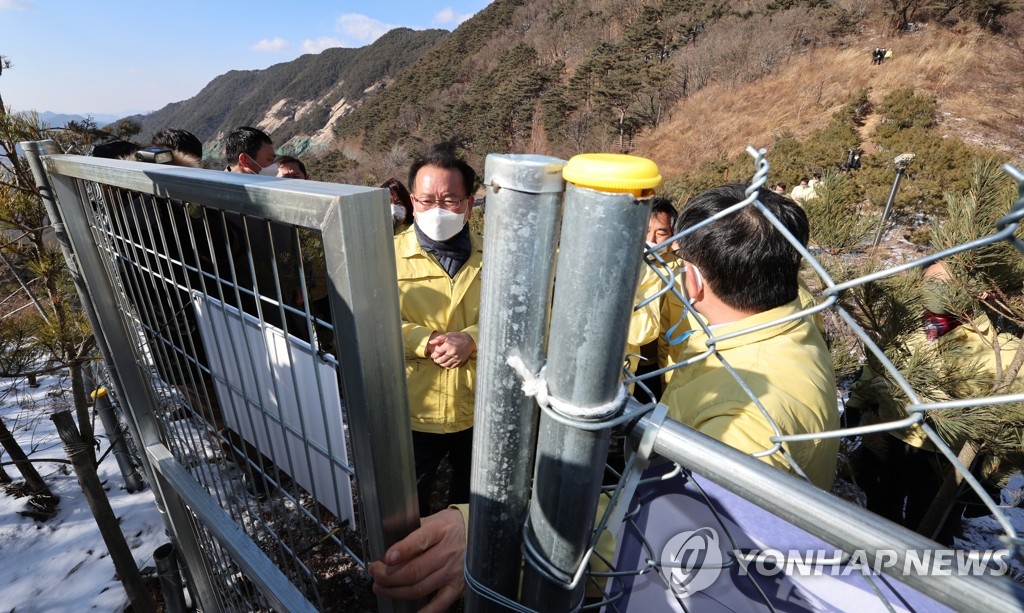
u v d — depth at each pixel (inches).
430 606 34.2
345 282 24.6
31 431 171.2
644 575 25.6
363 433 28.6
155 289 46.2
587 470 21.6
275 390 37.4
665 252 58.4
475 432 24.8
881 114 914.7
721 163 876.0
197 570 71.9
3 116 90.9
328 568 92.1
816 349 37.7
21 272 113.7
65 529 125.7
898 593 19.2
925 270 74.5
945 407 16.5
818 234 87.0
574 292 18.8
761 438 29.4
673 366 25.0
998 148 765.9
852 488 103.7
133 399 60.7
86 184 51.7
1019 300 65.4
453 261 77.1
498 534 25.9
